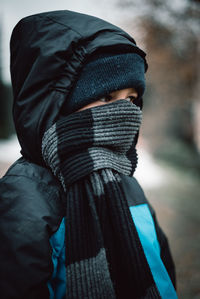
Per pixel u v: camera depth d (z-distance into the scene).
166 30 5.25
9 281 0.72
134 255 0.81
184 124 13.85
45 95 0.90
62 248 0.84
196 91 7.83
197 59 6.35
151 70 6.99
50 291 0.82
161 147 14.45
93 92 0.89
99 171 0.87
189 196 6.71
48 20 0.93
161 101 9.09
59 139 0.84
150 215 1.08
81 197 0.84
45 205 0.82
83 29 0.91
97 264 0.79
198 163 10.91
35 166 0.91
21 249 0.75
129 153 1.08
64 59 0.89
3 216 0.78
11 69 1.01
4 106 21.58
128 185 1.09
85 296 0.76
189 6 4.50
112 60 0.91
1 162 8.70
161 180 8.73
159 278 0.96
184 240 3.80
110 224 0.84
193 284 2.62
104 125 0.89
